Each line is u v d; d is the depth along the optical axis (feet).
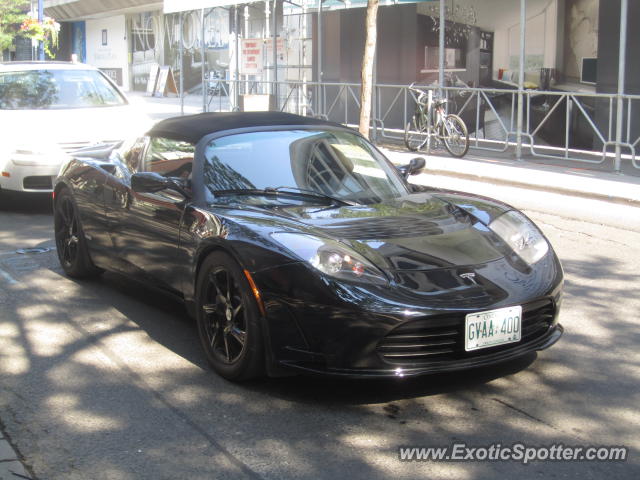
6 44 82.07
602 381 13.52
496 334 12.27
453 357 12.21
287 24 60.64
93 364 14.43
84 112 30.94
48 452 11.02
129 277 17.54
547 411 12.30
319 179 15.62
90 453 10.97
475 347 12.13
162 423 11.93
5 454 10.91
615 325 16.53
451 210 15.07
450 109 48.98
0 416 12.21
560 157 39.47
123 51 113.70
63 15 120.06
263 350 12.78
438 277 12.39
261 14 62.85
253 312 12.66
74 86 32.60
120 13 110.11
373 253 12.69
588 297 18.58
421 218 14.42
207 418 12.10
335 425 11.83
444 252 13.07
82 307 17.90
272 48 58.13
